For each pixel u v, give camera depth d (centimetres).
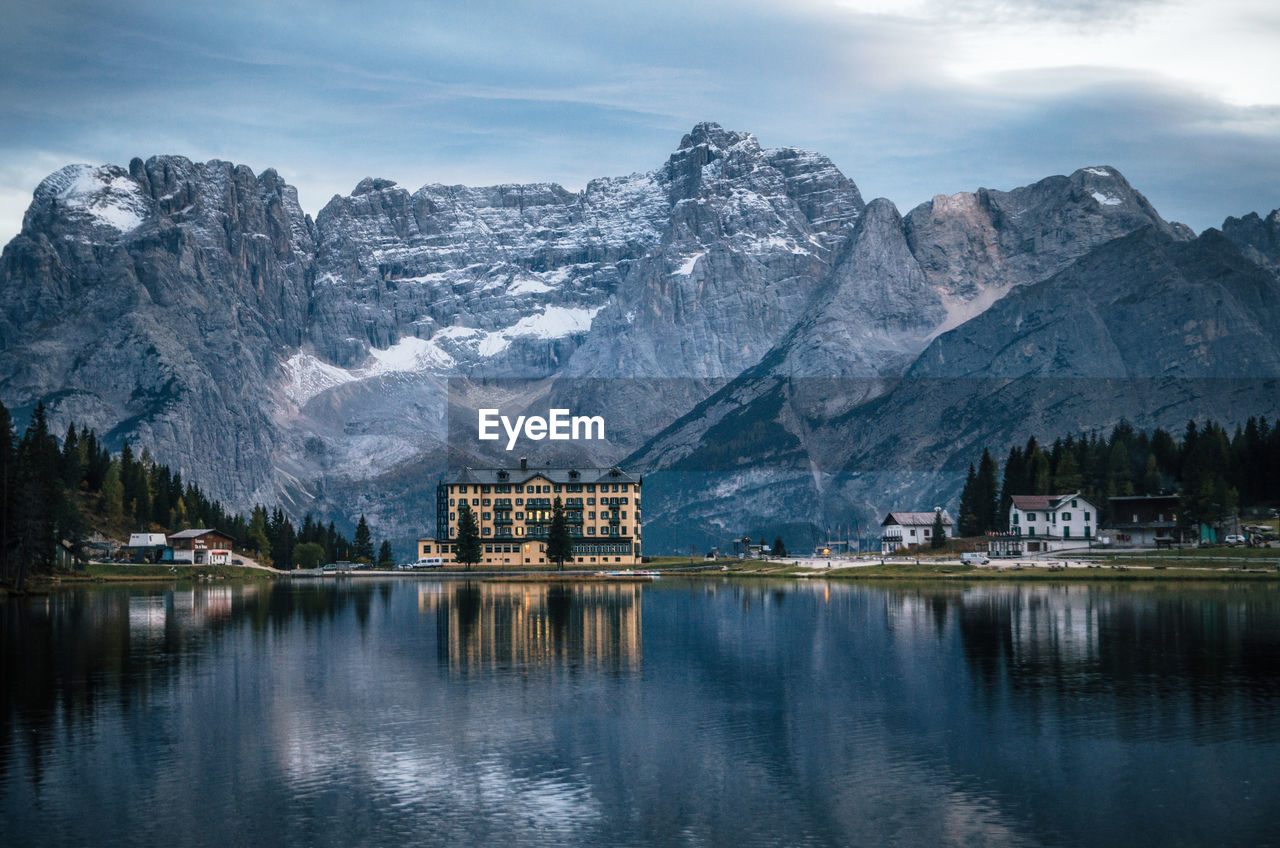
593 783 6975
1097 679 10088
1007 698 9281
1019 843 5925
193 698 9556
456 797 6706
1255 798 6569
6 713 8925
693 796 6700
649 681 10344
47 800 6638
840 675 10562
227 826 6203
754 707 9075
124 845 5925
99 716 8812
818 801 6594
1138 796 6619
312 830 6147
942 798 6619
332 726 8462
